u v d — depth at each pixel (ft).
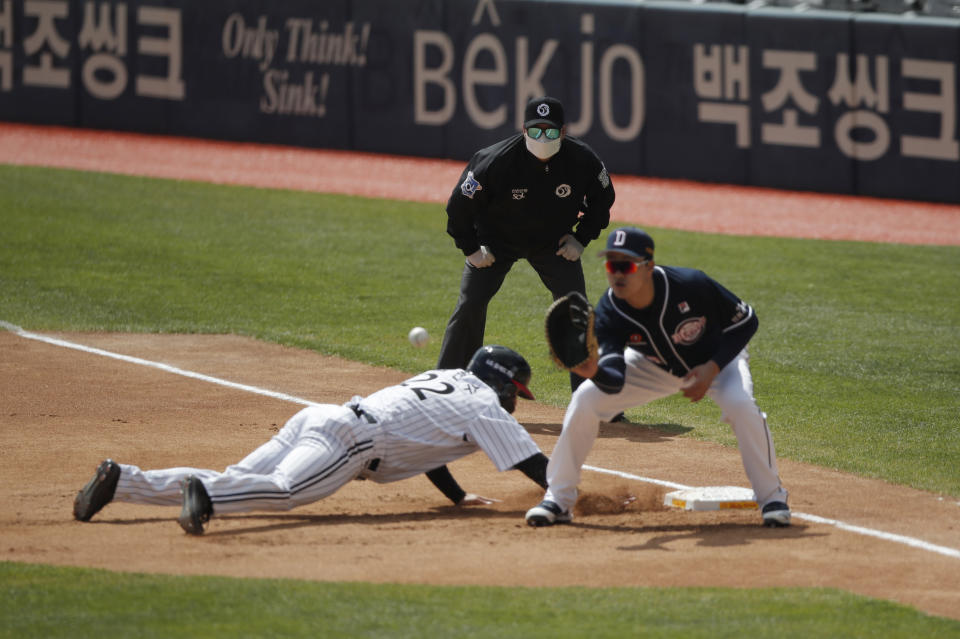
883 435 102.06
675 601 58.90
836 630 55.31
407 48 257.75
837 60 228.02
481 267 102.83
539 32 247.09
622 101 245.04
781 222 211.61
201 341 133.08
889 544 70.08
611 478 86.84
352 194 227.40
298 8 264.11
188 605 56.54
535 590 60.13
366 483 84.53
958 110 219.82
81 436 95.40
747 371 74.08
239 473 70.79
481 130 254.27
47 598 57.31
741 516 76.38
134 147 264.72
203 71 272.51
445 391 75.15
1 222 190.90
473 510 77.77
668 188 237.66
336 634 53.47
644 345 70.59
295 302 153.38
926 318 150.92
